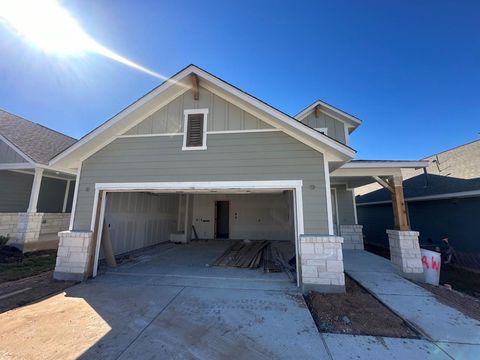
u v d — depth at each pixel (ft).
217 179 17.75
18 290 15.14
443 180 33.47
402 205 20.58
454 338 9.59
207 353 8.48
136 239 29.53
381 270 20.70
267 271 20.04
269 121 17.85
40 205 34.22
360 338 9.62
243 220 44.52
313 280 14.97
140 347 8.80
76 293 14.67
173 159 18.48
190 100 19.22
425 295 14.56
